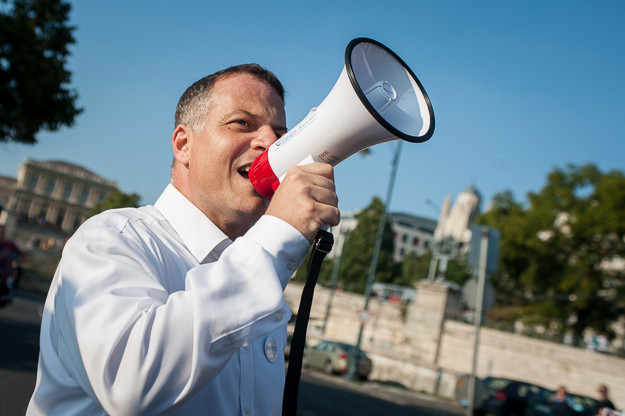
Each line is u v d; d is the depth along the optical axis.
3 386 6.57
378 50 1.28
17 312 16.02
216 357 0.95
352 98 1.15
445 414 14.55
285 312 1.01
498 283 35.25
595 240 32.44
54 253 36.41
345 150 1.21
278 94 1.50
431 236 113.75
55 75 16.70
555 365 20.70
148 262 1.14
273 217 1.05
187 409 1.12
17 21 15.95
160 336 0.91
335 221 1.07
